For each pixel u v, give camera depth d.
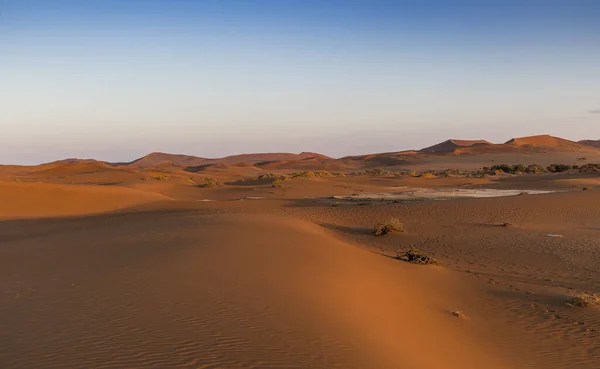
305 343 7.89
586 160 170.50
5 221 31.78
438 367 8.38
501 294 15.59
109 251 16.36
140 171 107.06
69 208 39.59
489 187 68.06
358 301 11.75
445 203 38.78
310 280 12.72
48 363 6.51
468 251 22.83
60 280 11.82
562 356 10.37
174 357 6.84
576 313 13.55
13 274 12.80
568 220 31.69
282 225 23.88
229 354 7.09
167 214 34.91
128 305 9.47
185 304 9.61
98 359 6.68
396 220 28.09
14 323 8.30
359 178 85.88
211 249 15.88
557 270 18.98
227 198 57.59
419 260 19.67
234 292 10.73
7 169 120.88
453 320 12.55
